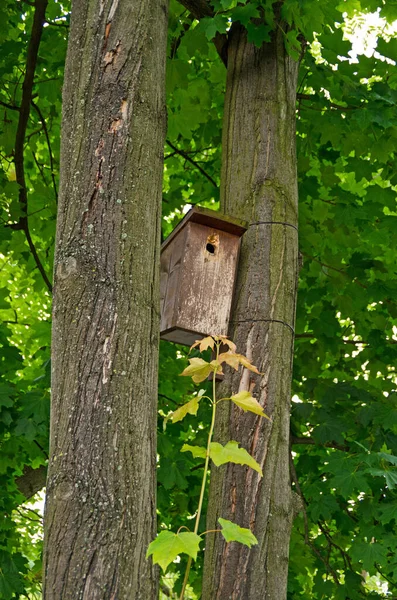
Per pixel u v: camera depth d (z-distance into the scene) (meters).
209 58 6.84
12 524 6.20
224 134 4.28
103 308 2.61
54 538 2.33
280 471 3.42
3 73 6.34
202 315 3.75
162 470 5.77
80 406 2.48
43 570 2.35
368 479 5.63
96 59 3.04
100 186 2.80
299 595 6.53
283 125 4.16
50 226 7.03
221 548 3.26
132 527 2.37
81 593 2.25
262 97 4.21
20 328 9.12
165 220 7.90
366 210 6.56
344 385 5.96
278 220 3.89
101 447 2.42
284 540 3.33
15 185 6.41
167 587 10.91
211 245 3.90
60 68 6.50
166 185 8.72
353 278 6.57
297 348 6.63
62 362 2.56
